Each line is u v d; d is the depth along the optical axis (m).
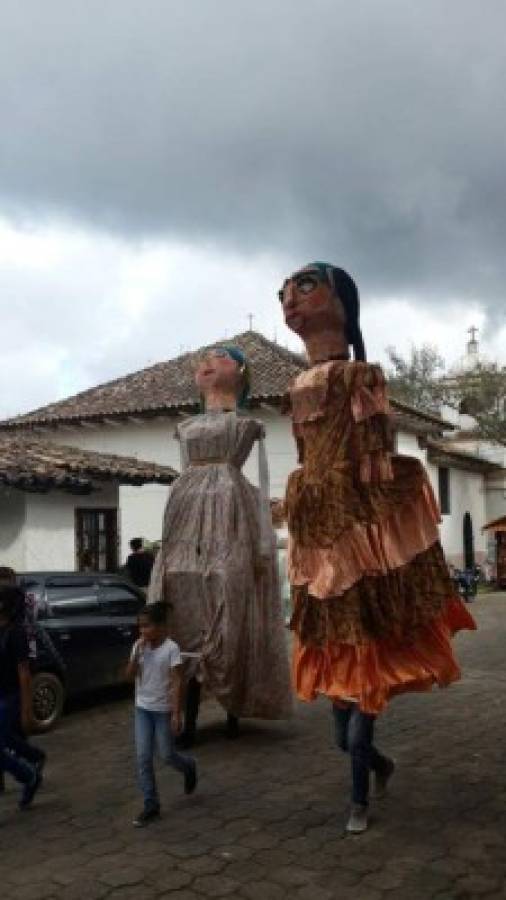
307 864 4.84
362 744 5.32
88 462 14.28
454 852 4.95
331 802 5.95
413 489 5.68
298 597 5.68
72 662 9.56
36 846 5.30
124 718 9.46
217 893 4.49
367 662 5.23
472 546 32.97
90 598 10.16
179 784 6.54
